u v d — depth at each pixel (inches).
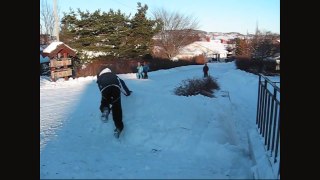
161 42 2241.6
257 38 1534.2
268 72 1290.6
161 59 1669.5
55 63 895.7
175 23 2267.5
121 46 1482.5
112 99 296.4
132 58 1514.5
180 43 2273.6
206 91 714.2
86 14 1401.3
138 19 1557.6
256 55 1387.8
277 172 188.7
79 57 1341.0
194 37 2598.4
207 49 3085.6
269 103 255.0
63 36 1366.9
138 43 1551.4
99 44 1422.2
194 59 2075.5
